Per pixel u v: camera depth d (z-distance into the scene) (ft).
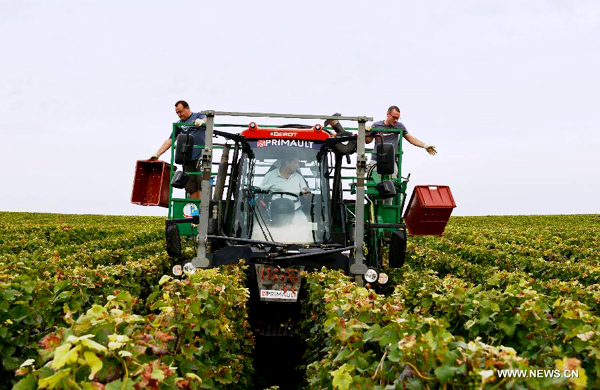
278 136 33.83
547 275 44.68
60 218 143.74
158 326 14.73
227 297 22.81
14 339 18.19
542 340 16.94
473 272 43.16
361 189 30.40
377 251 37.06
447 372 10.85
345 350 14.14
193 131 39.78
